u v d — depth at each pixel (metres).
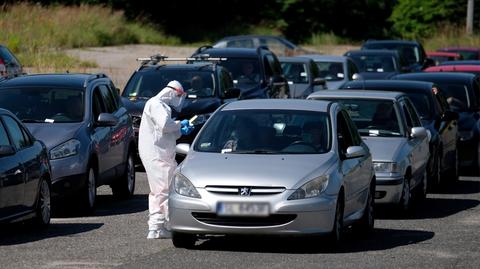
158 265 28.58
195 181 30.33
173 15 160.12
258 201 29.75
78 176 38.97
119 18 136.75
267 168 30.59
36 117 41.31
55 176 38.50
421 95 50.56
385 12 179.25
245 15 171.25
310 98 43.69
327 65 79.19
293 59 75.12
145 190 48.56
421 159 43.91
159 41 146.88
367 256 30.53
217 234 30.20
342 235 33.91
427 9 175.25
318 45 170.38
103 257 29.92
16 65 70.00
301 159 31.52
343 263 29.19
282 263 28.97
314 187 30.25
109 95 45.06
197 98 54.72
